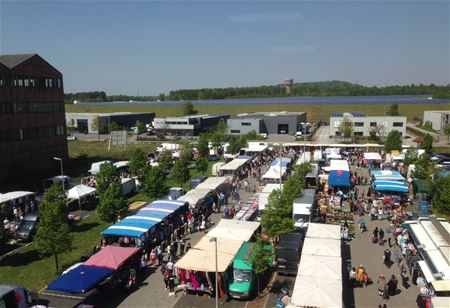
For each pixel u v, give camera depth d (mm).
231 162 66938
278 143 97688
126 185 53531
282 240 30609
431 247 29047
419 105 184125
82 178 61000
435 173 47656
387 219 42031
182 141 117250
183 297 26516
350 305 24906
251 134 115438
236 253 28031
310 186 53562
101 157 86375
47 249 29266
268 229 30766
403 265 30453
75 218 44094
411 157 62750
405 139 110625
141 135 135625
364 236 37250
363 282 27734
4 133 61344
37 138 69125
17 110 64188
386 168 66500
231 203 48844
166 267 28797
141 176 57375
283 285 27875
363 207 44250
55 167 73688
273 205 31203
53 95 73562
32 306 23141
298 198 40594
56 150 74562
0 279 29344
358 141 110062
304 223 36688
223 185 51594
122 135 91062
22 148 65438
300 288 22094
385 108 183500
